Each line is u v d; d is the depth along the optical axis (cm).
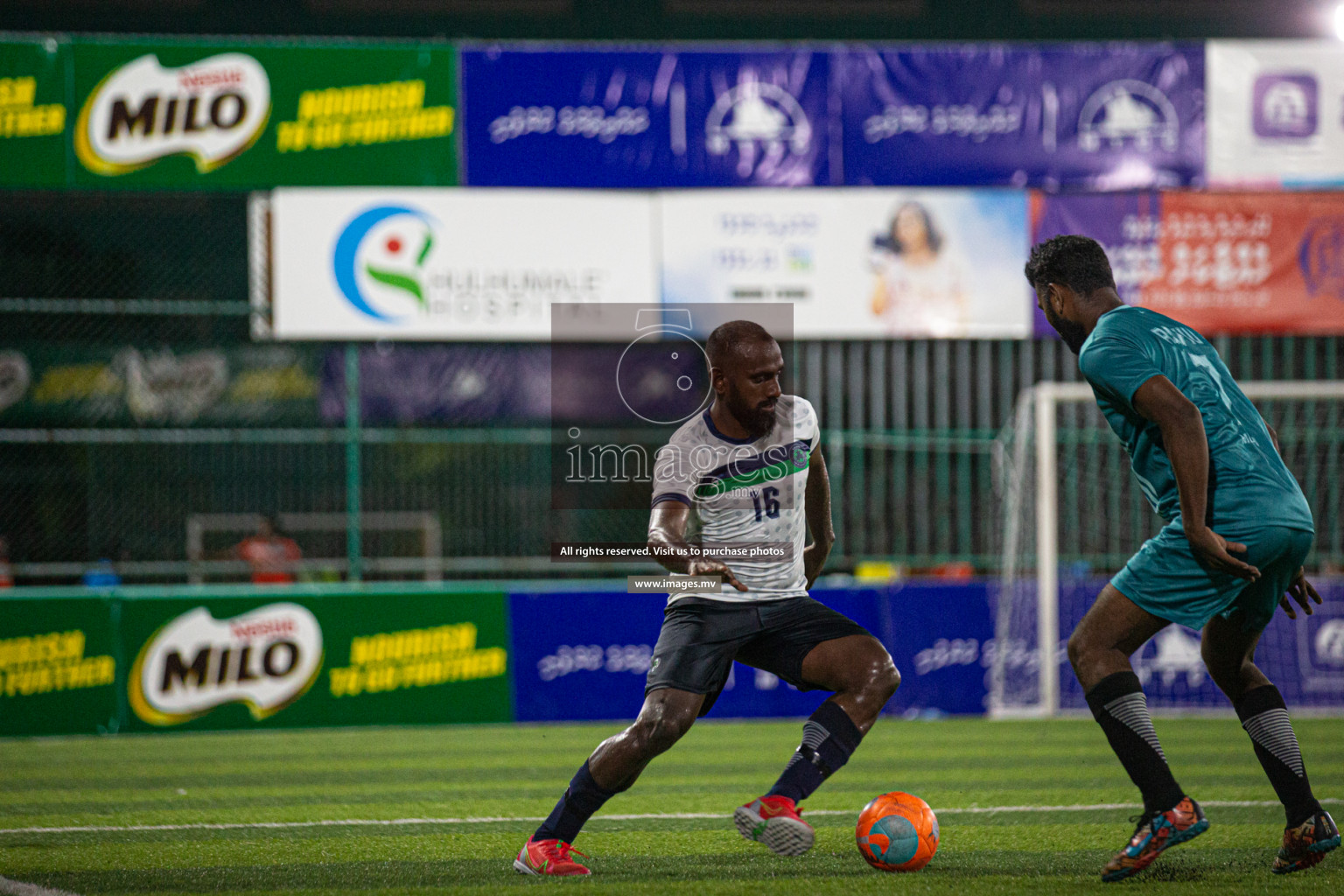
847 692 1148
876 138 3097
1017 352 3341
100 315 3672
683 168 3078
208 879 1240
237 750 2536
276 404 3684
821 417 3228
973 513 3347
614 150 3072
